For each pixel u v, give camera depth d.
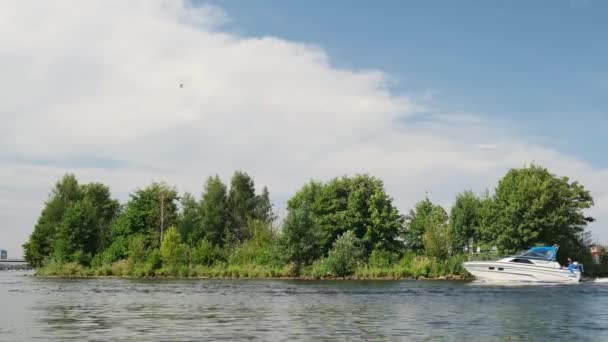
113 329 22.77
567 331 23.02
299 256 81.00
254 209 128.12
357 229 91.44
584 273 81.94
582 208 81.38
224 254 89.12
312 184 99.81
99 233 97.88
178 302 36.22
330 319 26.55
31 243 106.94
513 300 38.19
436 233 81.88
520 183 78.69
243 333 21.66
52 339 20.12
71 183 116.31
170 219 107.56
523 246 77.88
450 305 34.25
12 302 36.28
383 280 71.31
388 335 21.42
